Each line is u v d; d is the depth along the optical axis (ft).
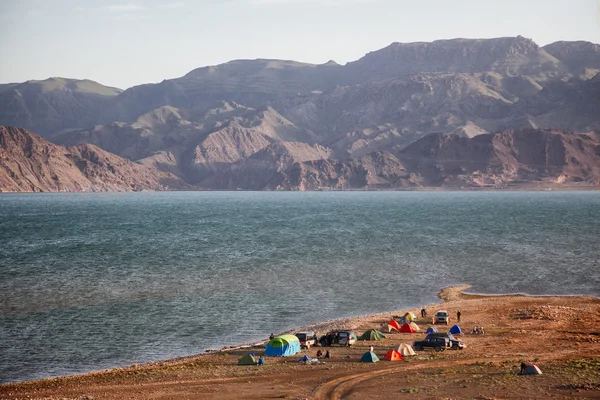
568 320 219.61
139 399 140.77
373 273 336.29
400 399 135.03
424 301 268.00
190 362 174.70
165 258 390.63
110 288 287.69
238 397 141.08
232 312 242.37
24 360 182.91
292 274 330.95
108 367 177.47
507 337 196.24
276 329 218.59
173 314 238.07
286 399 138.92
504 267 358.23
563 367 152.87
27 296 268.41
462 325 216.95
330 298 271.08
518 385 139.64
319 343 193.57
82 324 222.28
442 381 146.61
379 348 187.01
